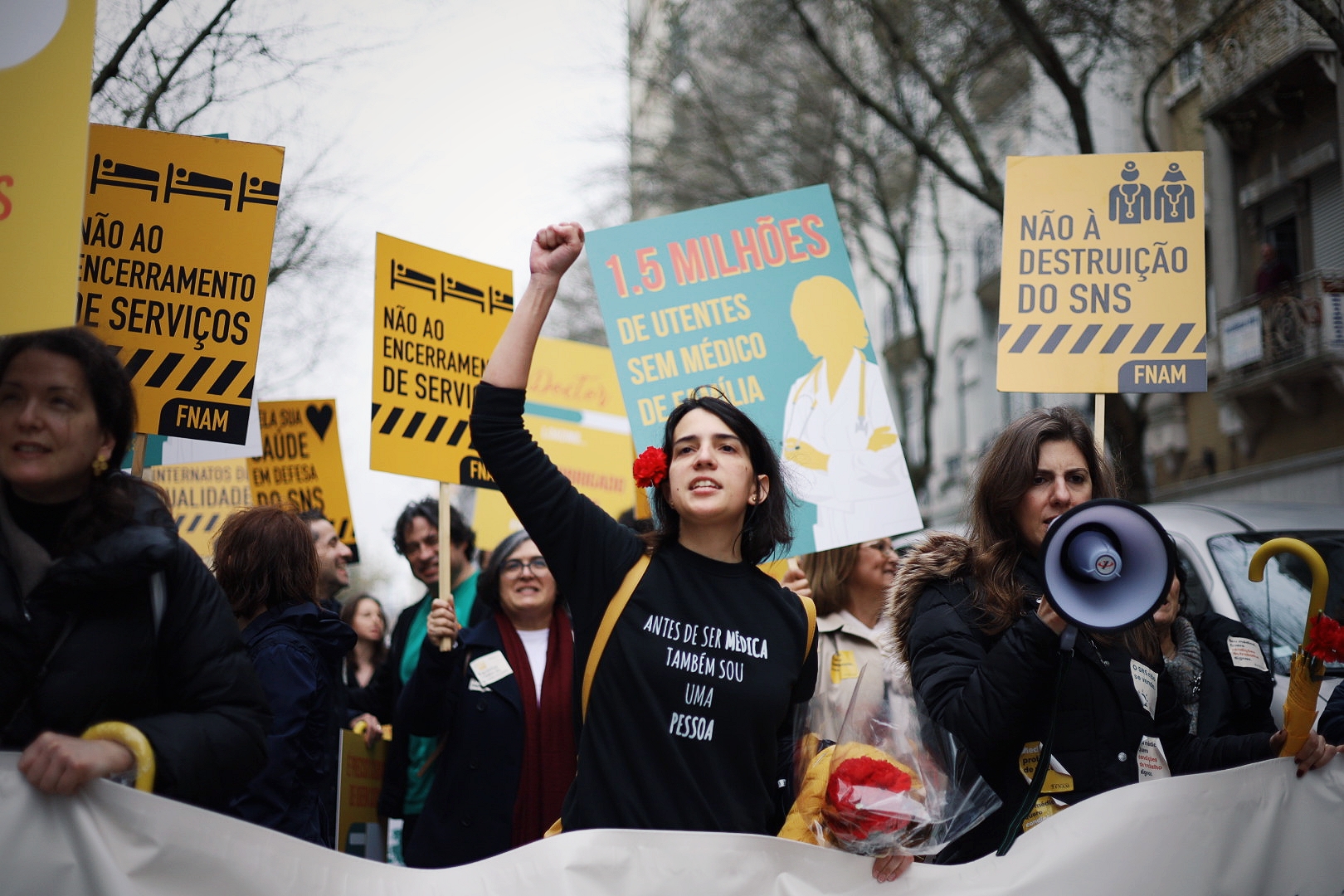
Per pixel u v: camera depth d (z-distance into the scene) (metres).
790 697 2.69
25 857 2.13
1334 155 13.81
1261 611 4.66
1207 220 16.23
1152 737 2.88
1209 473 16.77
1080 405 14.02
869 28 14.05
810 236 4.16
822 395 4.06
